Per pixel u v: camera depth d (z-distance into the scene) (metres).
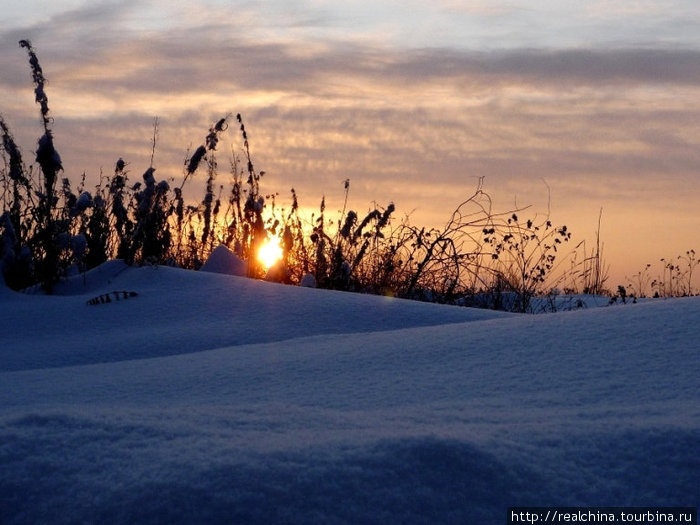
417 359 4.12
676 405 2.92
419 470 2.24
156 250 8.37
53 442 2.42
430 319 6.61
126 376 4.31
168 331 6.23
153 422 2.63
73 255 8.30
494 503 2.18
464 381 3.62
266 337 6.07
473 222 9.35
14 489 2.24
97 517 2.12
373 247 9.33
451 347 4.28
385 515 2.11
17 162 8.09
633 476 2.30
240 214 9.61
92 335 6.35
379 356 4.25
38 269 8.16
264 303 6.89
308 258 9.53
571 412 2.88
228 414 2.83
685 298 4.84
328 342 4.88
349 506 2.12
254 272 8.98
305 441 2.40
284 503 2.11
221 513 2.08
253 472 2.19
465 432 2.52
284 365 4.24
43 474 2.28
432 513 2.13
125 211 8.56
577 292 10.86
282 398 3.53
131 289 7.48
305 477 2.18
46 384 4.26
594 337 4.13
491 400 3.25
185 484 2.16
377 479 2.20
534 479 2.27
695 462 2.34
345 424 2.72
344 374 3.94
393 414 2.92
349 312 6.67
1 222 7.98
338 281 8.91
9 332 6.54
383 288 9.12
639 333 4.09
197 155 8.59
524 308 9.03
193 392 3.81
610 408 2.92
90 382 4.21
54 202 8.13
